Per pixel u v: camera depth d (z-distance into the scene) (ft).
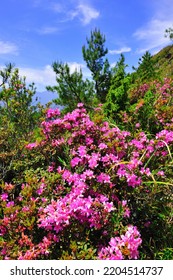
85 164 11.48
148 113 17.74
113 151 11.73
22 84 19.70
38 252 8.27
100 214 8.95
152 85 27.73
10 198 10.99
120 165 10.57
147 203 10.41
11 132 15.02
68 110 35.55
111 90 21.44
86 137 12.66
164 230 10.24
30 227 8.71
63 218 8.54
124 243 7.74
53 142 12.88
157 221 10.68
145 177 10.71
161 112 17.35
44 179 10.52
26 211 9.02
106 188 10.11
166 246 9.68
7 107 18.54
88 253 8.14
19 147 13.47
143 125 17.60
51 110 14.10
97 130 12.87
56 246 8.89
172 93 24.08
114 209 9.04
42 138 13.48
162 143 12.17
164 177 11.27
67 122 13.50
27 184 10.16
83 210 8.71
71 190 10.32
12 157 13.08
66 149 12.26
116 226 9.14
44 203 9.48
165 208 10.76
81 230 8.66
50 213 8.76
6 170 12.59
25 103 19.35
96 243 9.23
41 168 12.15
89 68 40.29
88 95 35.81
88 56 39.83
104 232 9.04
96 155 11.09
